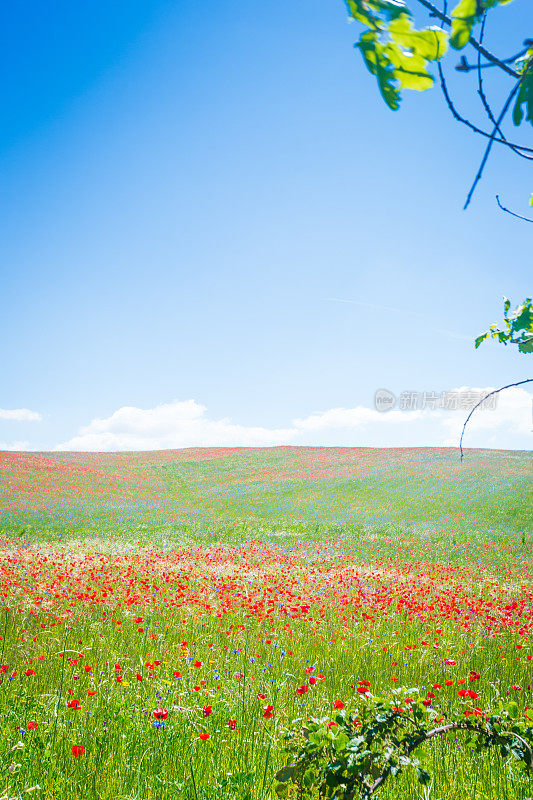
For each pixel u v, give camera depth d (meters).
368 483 42.19
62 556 14.43
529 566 15.64
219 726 4.33
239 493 40.66
